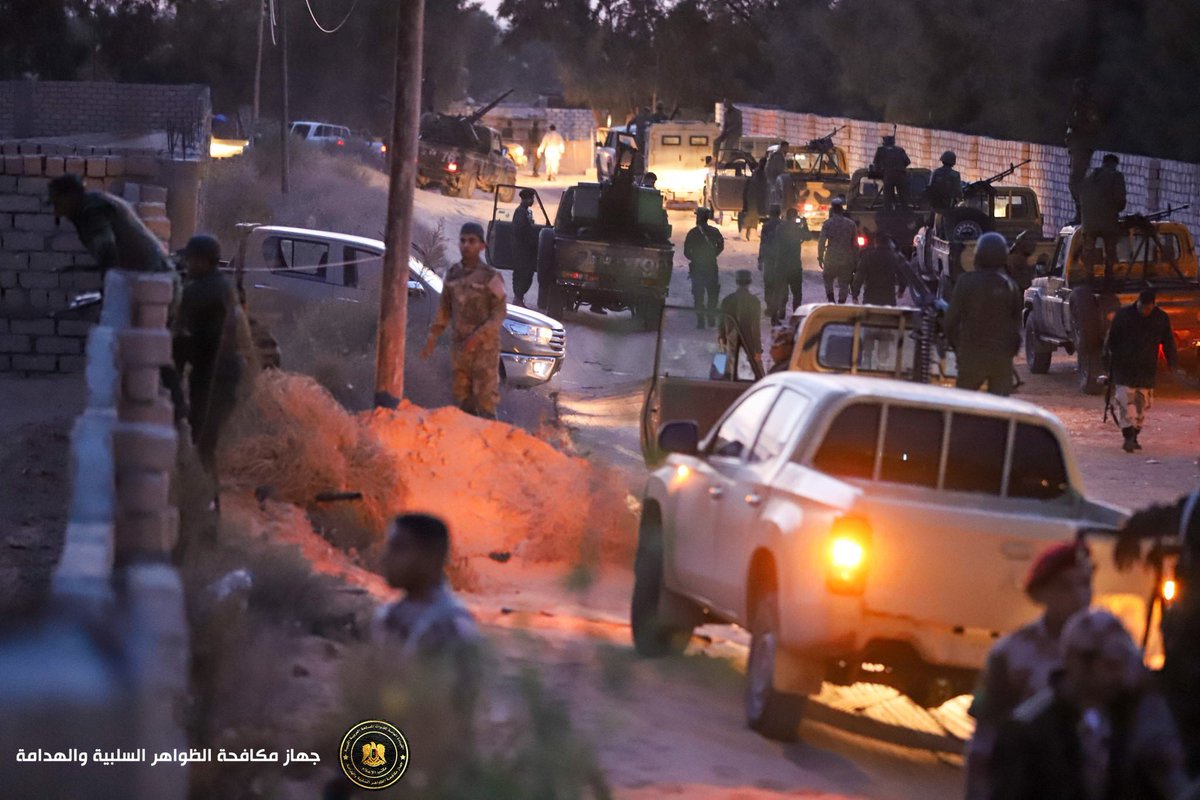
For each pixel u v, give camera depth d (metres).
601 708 12.71
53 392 25.94
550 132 123.50
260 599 14.63
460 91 133.88
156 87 98.25
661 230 58.12
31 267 28.09
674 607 16.91
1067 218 76.88
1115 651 7.12
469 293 29.27
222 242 38.53
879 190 70.38
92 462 9.88
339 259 37.00
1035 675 8.61
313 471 22.38
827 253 58.50
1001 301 23.80
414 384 33.09
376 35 124.56
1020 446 14.34
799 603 12.83
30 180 28.11
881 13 103.62
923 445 14.27
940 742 14.70
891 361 23.22
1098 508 13.73
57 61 104.94
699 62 139.38
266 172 65.00
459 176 88.31
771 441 15.27
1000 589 12.55
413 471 26.03
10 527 15.48
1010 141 83.44
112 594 7.35
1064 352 55.44
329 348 33.41
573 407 42.06
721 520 15.32
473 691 8.22
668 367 34.66
